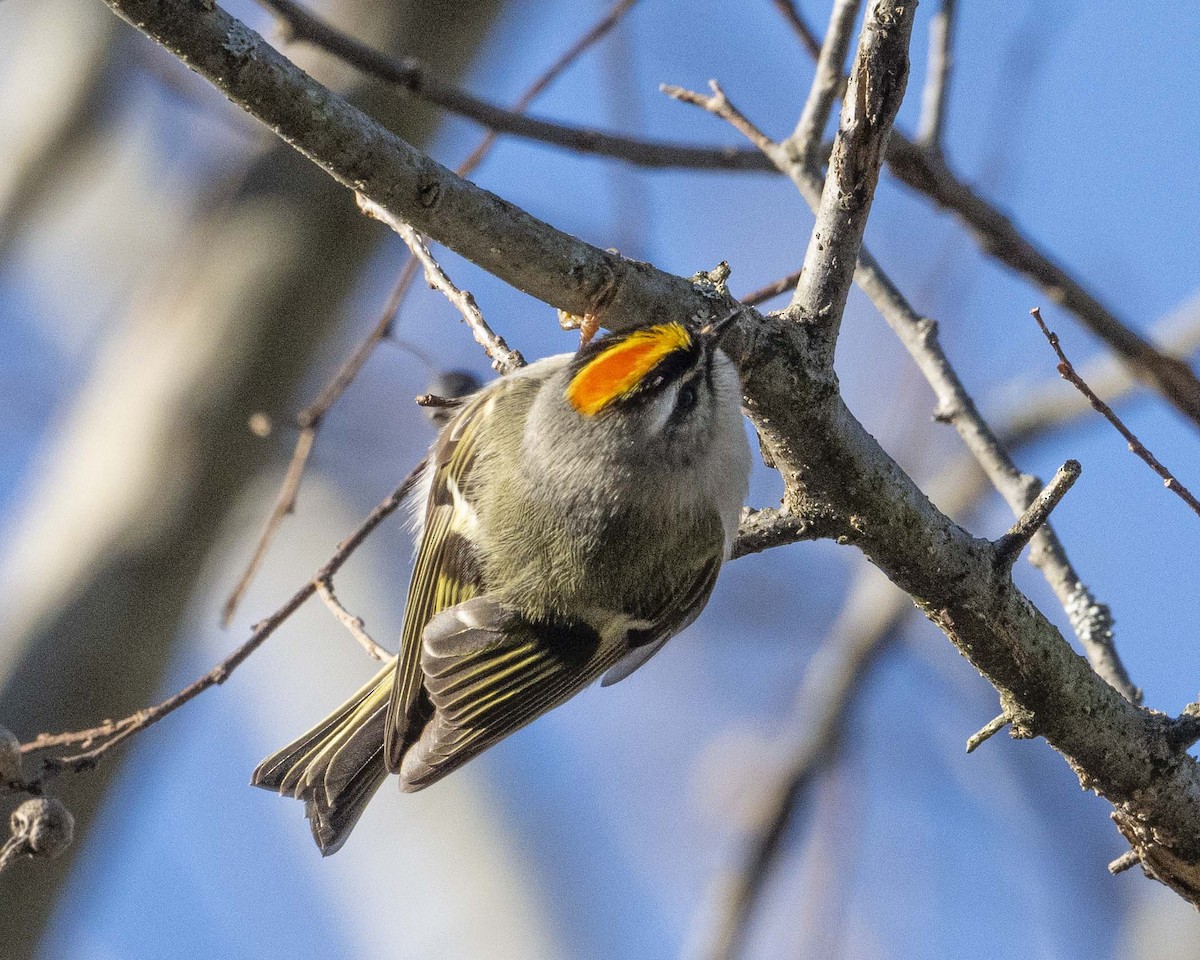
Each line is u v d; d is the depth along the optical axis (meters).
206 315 11.30
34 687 10.48
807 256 6.53
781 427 6.50
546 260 6.19
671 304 6.50
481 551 8.07
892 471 6.60
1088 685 6.86
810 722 10.98
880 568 6.86
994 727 6.99
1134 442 6.40
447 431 8.59
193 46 5.50
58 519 11.08
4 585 11.03
